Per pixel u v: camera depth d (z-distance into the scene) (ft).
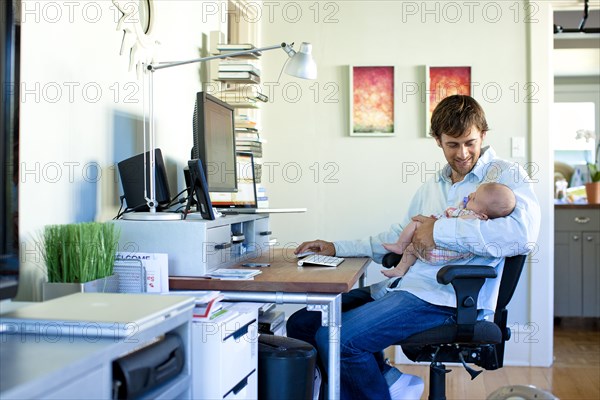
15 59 4.44
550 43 12.03
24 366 3.43
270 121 12.64
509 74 12.13
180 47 9.08
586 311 16.16
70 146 6.39
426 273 7.20
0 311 4.46
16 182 4.41
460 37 12.22
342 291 6.03
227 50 9.71
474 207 7.04
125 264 6.04
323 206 12.55
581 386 10.83
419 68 12.30
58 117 6.17
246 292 6.17
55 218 6.15
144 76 7.53
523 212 6.77
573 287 16.20
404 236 7.81
